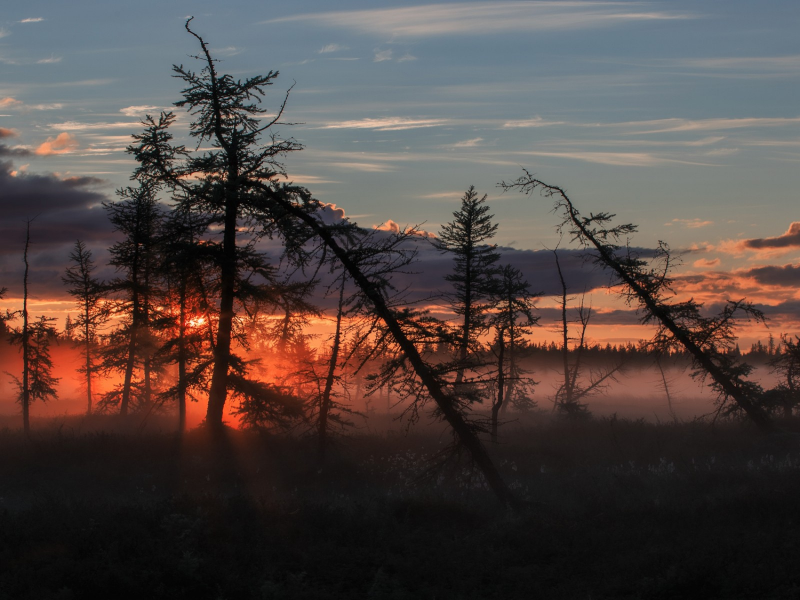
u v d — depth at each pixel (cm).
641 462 2064
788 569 801
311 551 977
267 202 1677
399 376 1516
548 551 1001
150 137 2350
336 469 2141
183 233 2395
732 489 1371
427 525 1196
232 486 1948
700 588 777
